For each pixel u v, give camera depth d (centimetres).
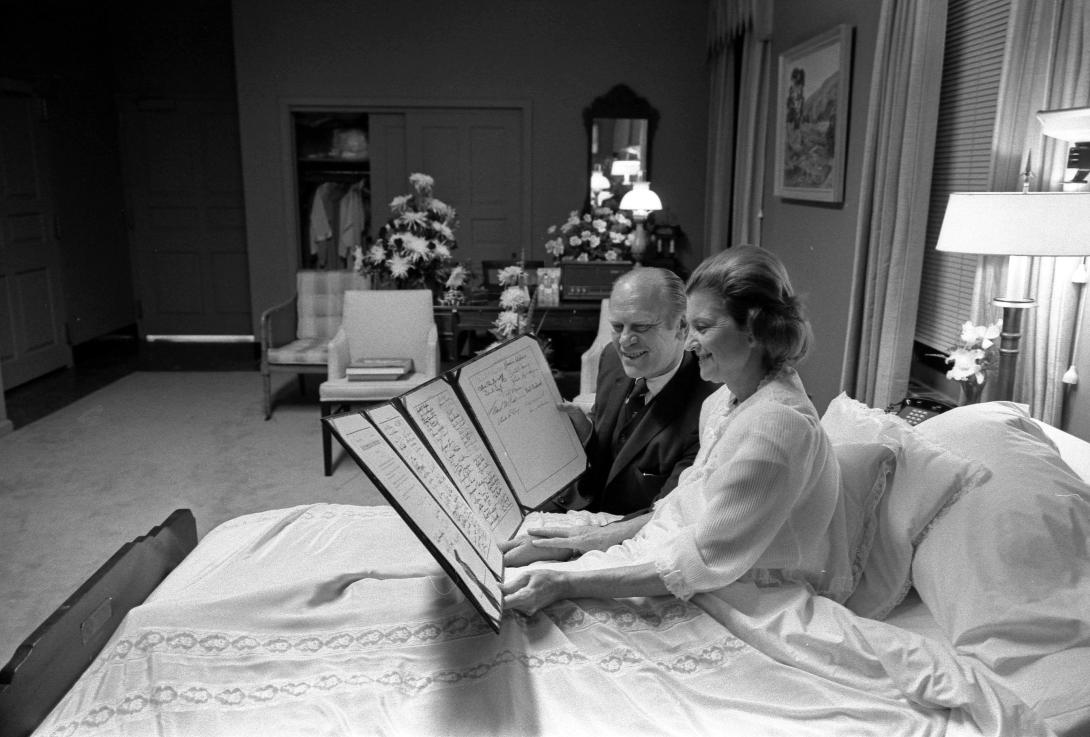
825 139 451
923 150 321
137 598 162
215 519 372
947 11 329
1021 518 154
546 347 443
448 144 739
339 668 135
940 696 132
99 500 394
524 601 140
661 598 149
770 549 150
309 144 782
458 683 133
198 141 789
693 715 132
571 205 745
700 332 152
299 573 161
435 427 157
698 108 731
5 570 319
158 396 596
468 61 721
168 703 128
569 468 193
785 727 130
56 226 675
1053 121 226
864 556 169
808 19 489
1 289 605
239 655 135
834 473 157
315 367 528
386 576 156
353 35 714
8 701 121
